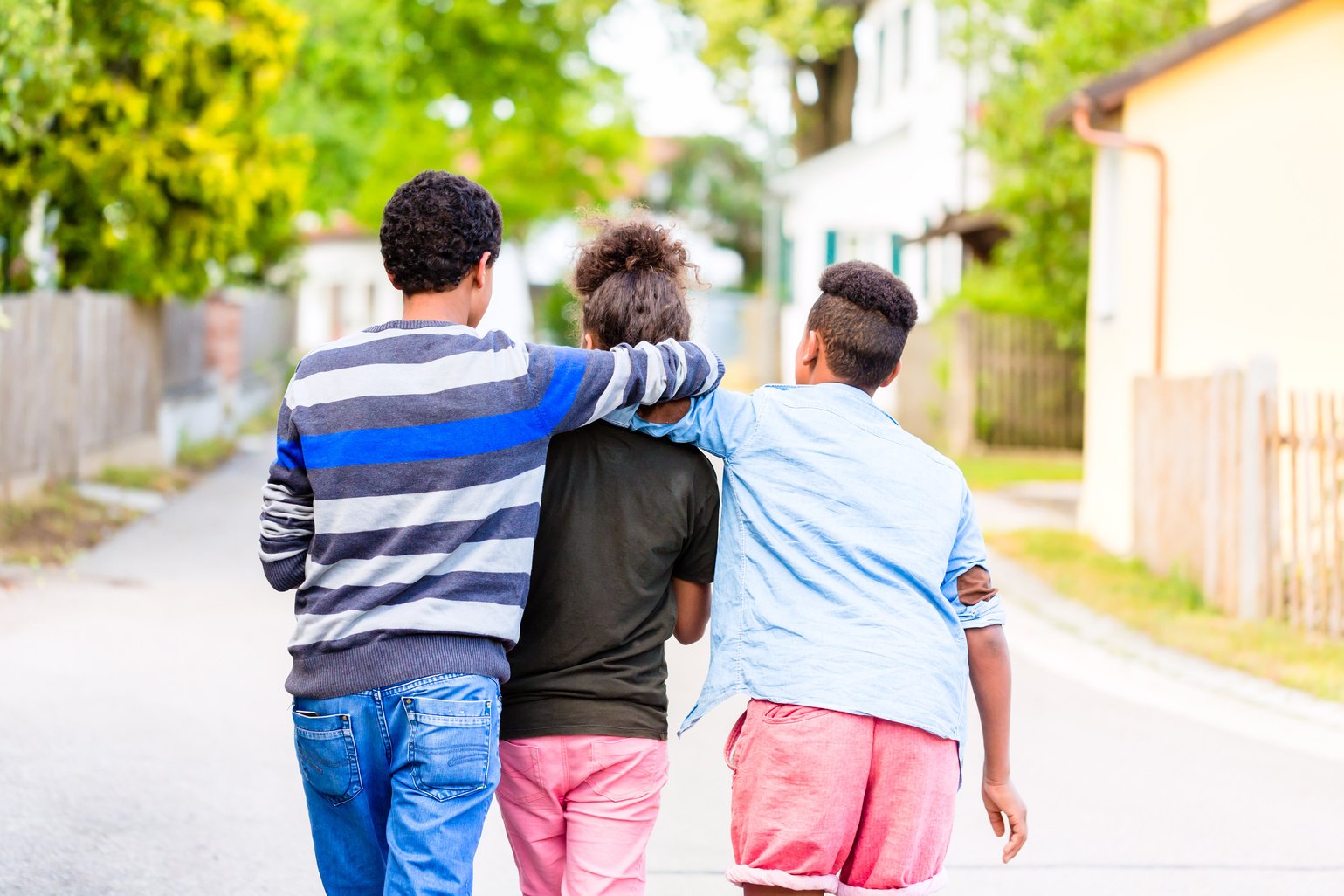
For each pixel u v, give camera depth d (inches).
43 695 242.8
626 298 114.2
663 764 113.2
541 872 114.7
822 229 1149.7
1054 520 533.0
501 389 101.0
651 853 183.9
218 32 482.3
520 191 1443.2
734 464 111.3
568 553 109.5
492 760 101.6
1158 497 401.7
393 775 101.2
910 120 1011.9
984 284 796.6
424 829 99.3
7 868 165.3
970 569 111.3
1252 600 335.6
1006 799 114.7
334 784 102.6
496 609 101.0
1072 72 624.1
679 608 118.1
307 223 1336.1
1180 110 438.6
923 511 108.9
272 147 546.6
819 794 103.1
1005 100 662.5
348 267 1827.0
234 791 199.5
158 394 601.9
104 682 255.1
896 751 104.8
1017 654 318.7
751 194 1791.3
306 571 103.9
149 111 483.5
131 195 484.4
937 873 109.7
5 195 467.8
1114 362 480.7
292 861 173.9
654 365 106.1
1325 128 370.6
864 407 113.2
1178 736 249.1
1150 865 182.9
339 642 99.7
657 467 110.9
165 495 524.4
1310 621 319.3
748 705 108.1
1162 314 446.9
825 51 1145.4
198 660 277.4
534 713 109.4
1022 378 765.9
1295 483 321.1
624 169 1663.4
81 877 164.7
